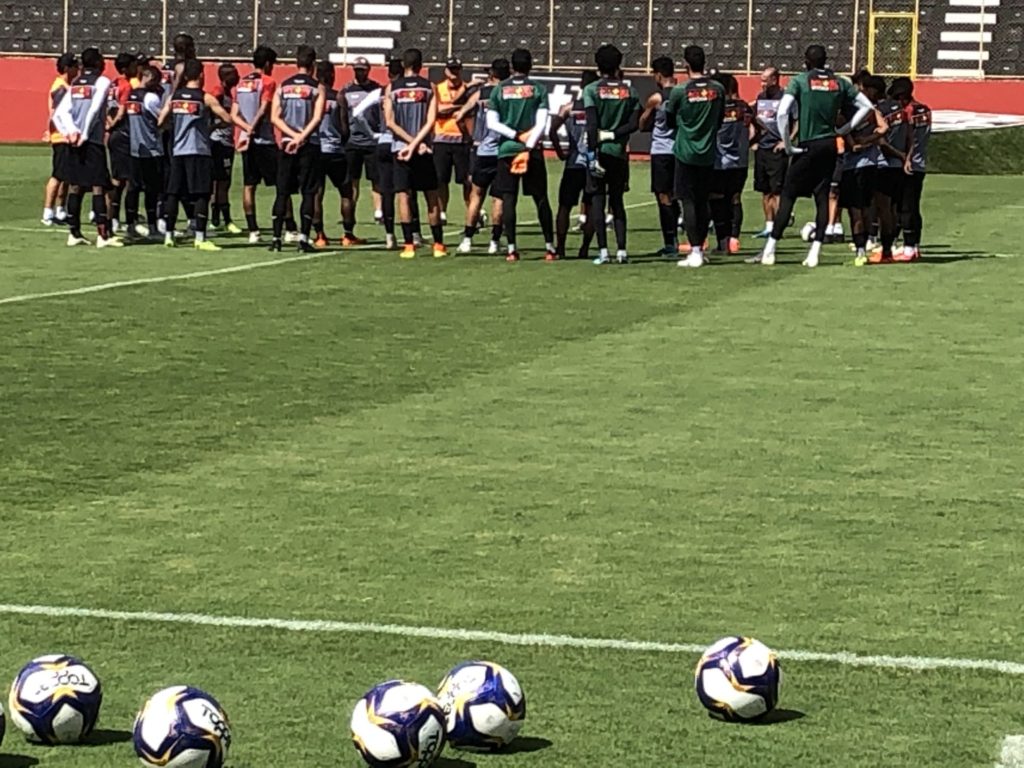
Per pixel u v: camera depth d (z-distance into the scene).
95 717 4.65
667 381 10.88
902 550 6.87
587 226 18.16
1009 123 38.16
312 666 5.34
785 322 13.59
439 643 5.59
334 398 10.15
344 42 43.06
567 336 12.70
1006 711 4.97
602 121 17.36
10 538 6.95
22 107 41.91
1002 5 40.81
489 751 4.59
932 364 11.68
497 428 9.34
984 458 8.70
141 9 43.44
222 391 10.32
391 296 14.86
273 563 6.59
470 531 7.13
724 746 4.65
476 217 18.55
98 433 9.06
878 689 5.16
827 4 41.22
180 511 7.43
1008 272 17.38
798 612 5.98
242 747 4.61
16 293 14.62
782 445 8.97
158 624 5.78
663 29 42.09
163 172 19.55
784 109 17.38
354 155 19.69
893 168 17.88
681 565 6.61
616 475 8.23
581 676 5.26
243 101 19.11
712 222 20.52
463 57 42.91
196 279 15.84
